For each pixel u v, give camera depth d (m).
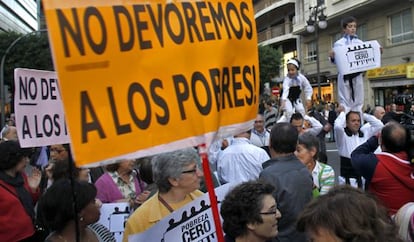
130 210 3.96
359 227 1.58
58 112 3.76
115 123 2.05
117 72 2.08
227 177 5.12
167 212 3.11
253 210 2.50
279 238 3.24
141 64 2.17
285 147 3.50
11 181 3.84
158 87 2.22
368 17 28.02
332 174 4.64
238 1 2.63
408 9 24.58
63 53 1.92
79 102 1.96
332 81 32.47
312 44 35.69
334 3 29.72
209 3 2.50
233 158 5.10
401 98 15.09
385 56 26.55
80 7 1.99
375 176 3.65
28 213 3.90
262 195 2.55
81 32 1.98
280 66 43.69
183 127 2.29
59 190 2.73
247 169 5.04
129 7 2.16
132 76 2.13
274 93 27.16
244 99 2.60
